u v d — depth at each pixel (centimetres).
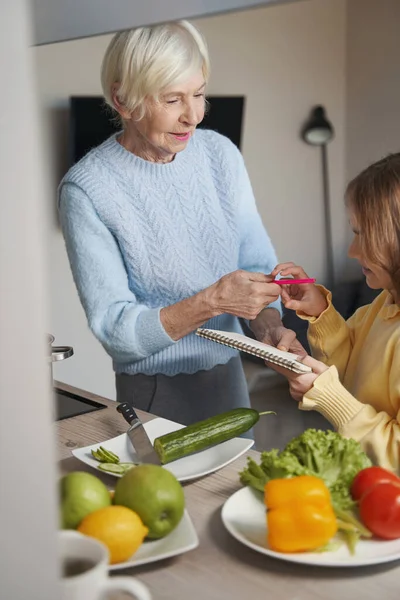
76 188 161
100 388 338
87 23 78
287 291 159
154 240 164
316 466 95
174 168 165
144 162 163
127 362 168
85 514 86
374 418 118
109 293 160
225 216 172
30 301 59
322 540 85
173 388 170
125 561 85
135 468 91
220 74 346
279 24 361
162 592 82
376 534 89
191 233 168
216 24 340
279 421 346
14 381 60
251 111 360
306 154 385
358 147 396
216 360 171
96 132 312
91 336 333
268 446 322
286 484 87
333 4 378
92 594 69
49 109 308
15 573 63
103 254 161
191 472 111
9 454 61
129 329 157
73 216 161
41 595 61
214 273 171
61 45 306
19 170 57
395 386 123
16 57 56
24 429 60
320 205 396
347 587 82
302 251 393
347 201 129
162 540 90
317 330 151
